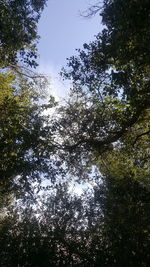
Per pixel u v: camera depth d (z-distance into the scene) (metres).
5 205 11.85
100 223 8.23
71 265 7.28
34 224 8.31
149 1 6.32
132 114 10.24
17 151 10.77
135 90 8.20
